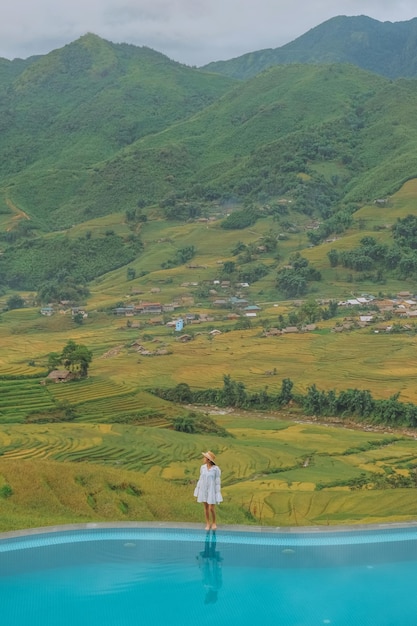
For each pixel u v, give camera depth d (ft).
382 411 373.20
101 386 411.75
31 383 415.64
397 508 177.99
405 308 647.97
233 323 645.10
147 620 53.42
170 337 601.21
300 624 52.49
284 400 405.59
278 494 193.57
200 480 69.56
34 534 66.33
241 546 64.64
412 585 58.03
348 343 540.11
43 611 54.24
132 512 100.07
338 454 302.45
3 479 104.78
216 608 54.34
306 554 62.90
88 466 124.67
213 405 419.74
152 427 344.08
